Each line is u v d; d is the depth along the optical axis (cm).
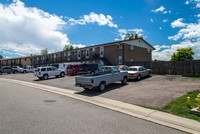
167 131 590
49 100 1066
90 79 1301
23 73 4066
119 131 580
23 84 2045
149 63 2550
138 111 824
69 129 584
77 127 605
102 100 1069
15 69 4244
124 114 788
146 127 624
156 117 741
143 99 1032
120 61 3294
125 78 1642
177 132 584
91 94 1272
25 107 873
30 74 3591
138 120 704
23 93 1331
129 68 2025
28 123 636
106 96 1182
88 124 639
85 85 1333
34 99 1091
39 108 857
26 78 2809
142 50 3772
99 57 3597
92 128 600
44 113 770
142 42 3788
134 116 759
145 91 1241
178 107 843
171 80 1772
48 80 2328
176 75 2180
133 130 592
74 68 2730
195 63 2105
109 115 765
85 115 755
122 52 3278
